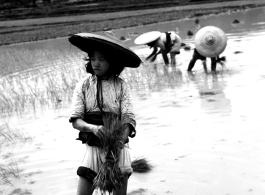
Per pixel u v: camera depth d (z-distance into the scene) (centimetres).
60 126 685
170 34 1161
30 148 586
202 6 4666
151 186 437
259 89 795
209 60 1221
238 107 689
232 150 510
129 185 443
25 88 1009
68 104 830
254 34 1681
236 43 1452
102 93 346
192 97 791
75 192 438
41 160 536
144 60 1280
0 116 777
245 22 2344
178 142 554
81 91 348
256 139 538
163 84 931
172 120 654
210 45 988
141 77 1017
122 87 351
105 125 332
